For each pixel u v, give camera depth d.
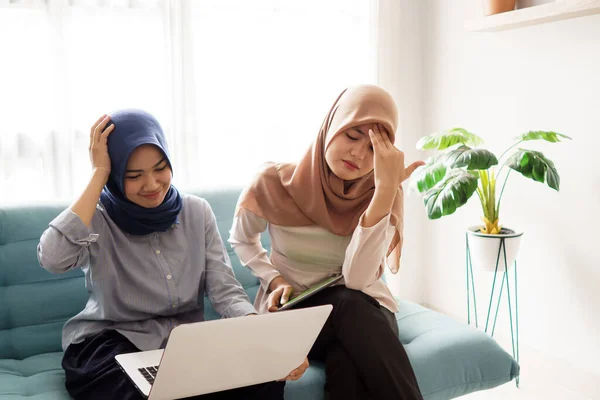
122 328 1.91
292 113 3.12
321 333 1.84
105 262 1.90
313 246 2.06
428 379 1.93
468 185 2.54
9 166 2.50
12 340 2.04
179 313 2.02
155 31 2.73
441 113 3.37
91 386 1.68
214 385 1.47
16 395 1.74
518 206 2.97
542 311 2.91
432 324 2.20
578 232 2.71
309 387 1.80
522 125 2.92
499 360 2.06
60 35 2.51
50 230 1.81
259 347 1.45
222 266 2.04
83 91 2.62
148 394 1.43
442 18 3.29
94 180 1.83
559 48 2.71
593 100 2.59
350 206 2.04
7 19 2.44
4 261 2.04
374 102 1.94
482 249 2.72
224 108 2.96
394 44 3.28
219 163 2.98
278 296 1.92
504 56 2.97
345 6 3.16
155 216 1.94
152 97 2.76
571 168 2.71
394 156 1.89
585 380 2.72
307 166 2.06
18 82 2.49
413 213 3.52
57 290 2.09
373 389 1.66
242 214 2.10
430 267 3.54
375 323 1.75
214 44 2.89
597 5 2.38
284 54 3.05
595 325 2.68
